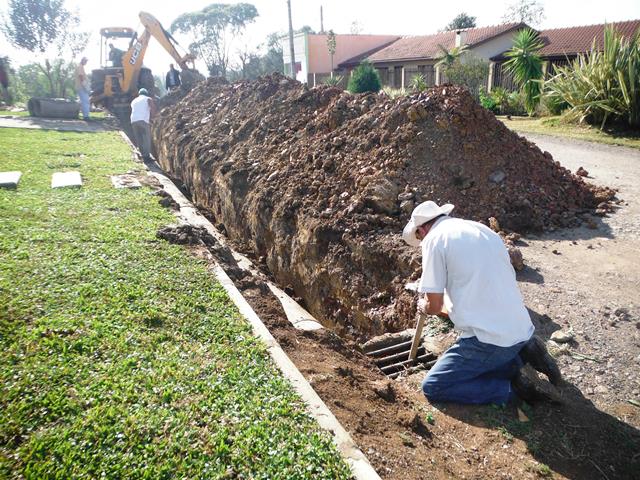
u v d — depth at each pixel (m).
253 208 8.80
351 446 2.95
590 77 14.73
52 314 4.11
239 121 12.35
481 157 7.58
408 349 4.89
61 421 2.96
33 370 3.36
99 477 2.58
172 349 3.80
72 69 29.33
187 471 2.67
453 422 3.65
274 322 4.77
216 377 3.48
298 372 3.67
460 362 3.74
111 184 8.60
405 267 5.86
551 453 3.32
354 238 6.58
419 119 7.76
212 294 4.79
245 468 2.71
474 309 3.61
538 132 14.67
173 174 14.17
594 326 4.72
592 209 7.79
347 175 7.72
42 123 16.52
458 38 26.84
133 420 2.98
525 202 7.14
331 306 6.75
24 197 7.34
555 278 5.64
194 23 57.91
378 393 3.82
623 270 5.79
